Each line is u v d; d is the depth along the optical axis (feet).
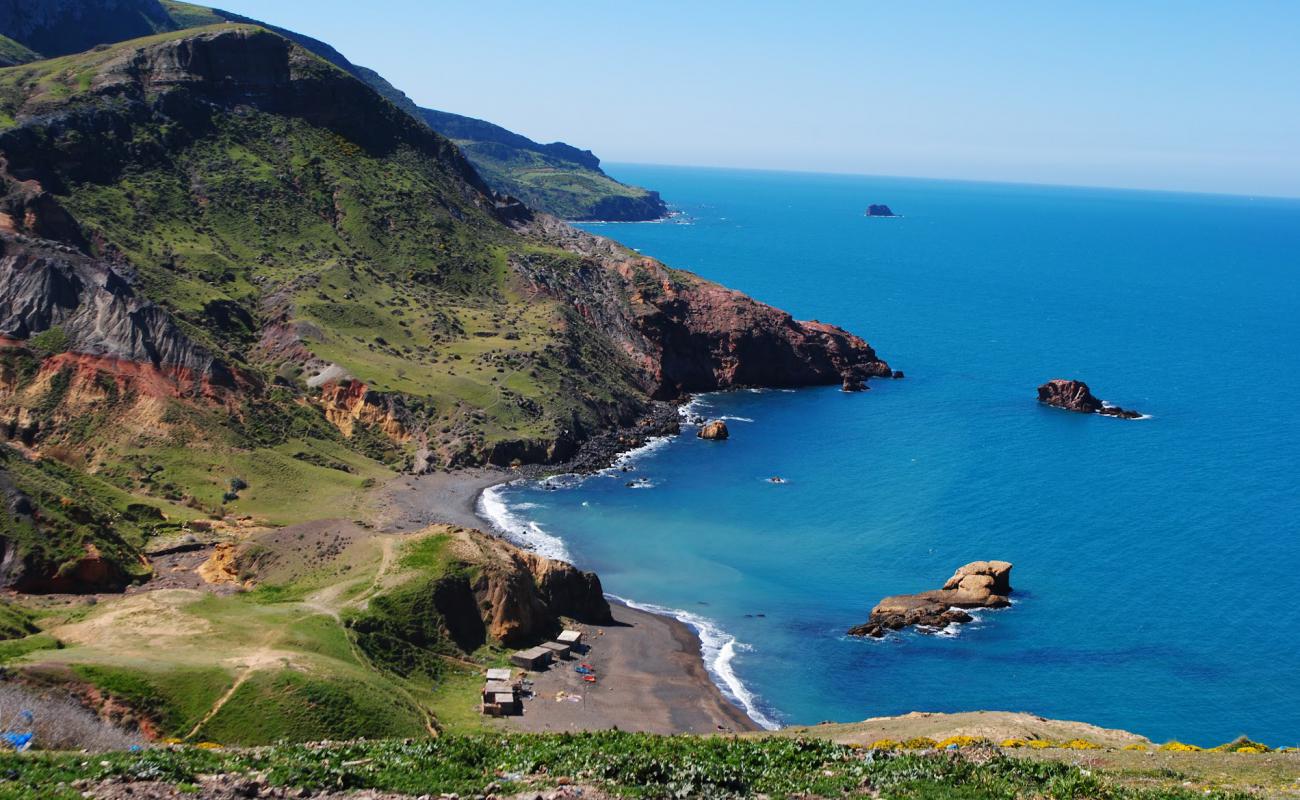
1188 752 165.17
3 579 309.22
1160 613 355.97
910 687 303.48
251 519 395.75
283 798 104.37
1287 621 349.82
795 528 439.63
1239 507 468.75
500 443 510.17
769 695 296.92
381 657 279.69
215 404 456.04
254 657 242.78
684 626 343.67
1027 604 363.56
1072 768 126.00
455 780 111.04
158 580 333.01
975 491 490.08
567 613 342.23
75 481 372.17
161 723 214.90
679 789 108.99
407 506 434.71
